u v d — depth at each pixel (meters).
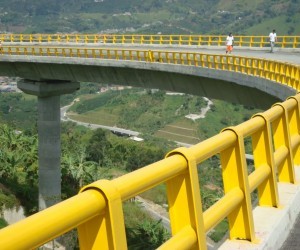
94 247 3.83
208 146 5.43
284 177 9.45
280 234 7.54
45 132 50.97
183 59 41.69
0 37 65.81
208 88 41.12
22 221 3.07
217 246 6.53
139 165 97.06
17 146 63.06
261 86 32.97
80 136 113.88
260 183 7.50
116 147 101.12
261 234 7.00
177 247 4.75
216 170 90.06
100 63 46.59
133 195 4.03
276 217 7.68
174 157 4.79
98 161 90.50
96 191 3.72
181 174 4.97
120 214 3.83
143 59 44.38
